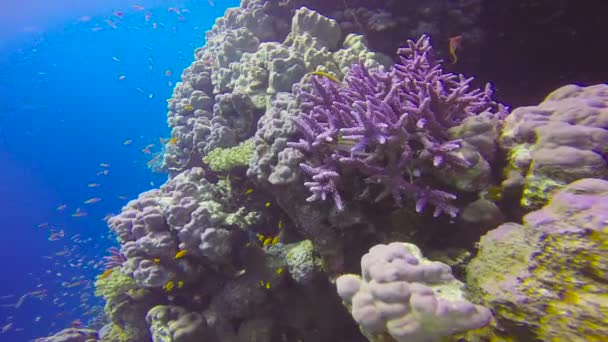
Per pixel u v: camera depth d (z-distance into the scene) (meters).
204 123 6.49
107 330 6.48
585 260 1.83
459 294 2.10
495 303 2.16
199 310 4.80
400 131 3.06
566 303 1.87
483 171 3.03
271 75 5.36
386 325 2.12
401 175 3.21
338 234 3.65
